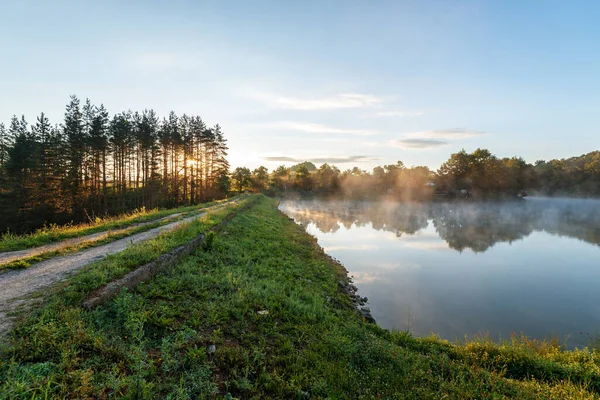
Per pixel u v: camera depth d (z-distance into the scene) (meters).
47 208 38.03
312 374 5.62
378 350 6.99
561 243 29.02
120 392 4.00
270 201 69.69
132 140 47.91
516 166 101.25
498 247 27.00
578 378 7.15
